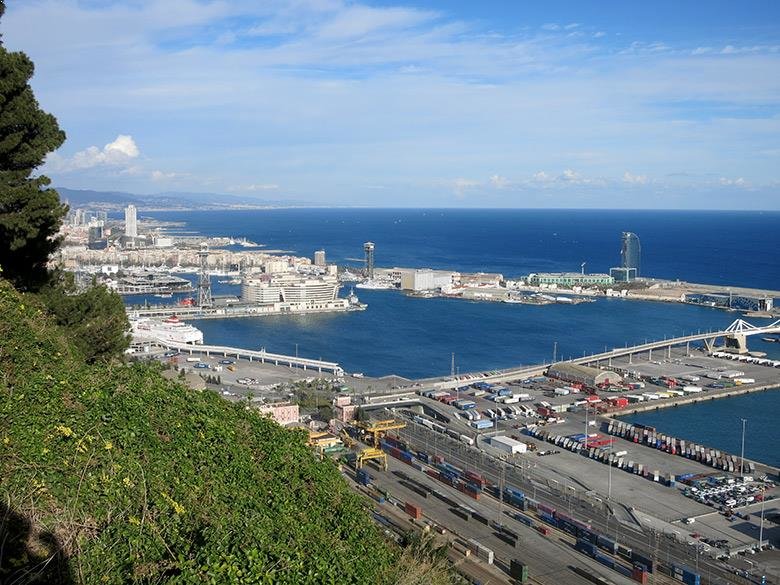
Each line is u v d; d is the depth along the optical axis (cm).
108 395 2083
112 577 1438
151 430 1995
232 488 1947
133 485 1691
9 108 2883
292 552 1620
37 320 2638
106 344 3453
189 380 10006
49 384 2016
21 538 1417
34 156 2930
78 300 3450
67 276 3669
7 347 2173
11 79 2855
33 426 1752
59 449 1717
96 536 1530
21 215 2880
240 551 1522
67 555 1449
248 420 2609
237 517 1752
